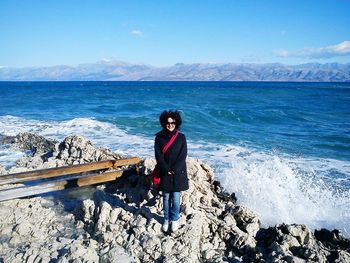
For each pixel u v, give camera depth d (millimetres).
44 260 3803
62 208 5387
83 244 4238
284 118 19250
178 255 3936
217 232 4523
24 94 43250
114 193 5707
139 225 4293
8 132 12344
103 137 12023
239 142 11977
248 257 4141
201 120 17156
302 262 3684
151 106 24516
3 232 4445
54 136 12102
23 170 6535
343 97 40031
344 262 3881
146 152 9516
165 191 4078
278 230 4426
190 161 5684
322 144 12023
